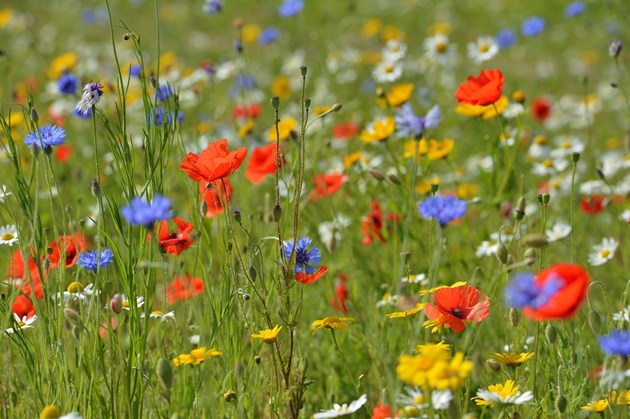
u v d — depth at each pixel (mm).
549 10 18219
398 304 4254
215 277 4918
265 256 5137
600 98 11672
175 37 16984
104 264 3883
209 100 8156
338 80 10336
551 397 3969
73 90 6961
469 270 5703
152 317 4191
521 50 15750
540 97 11328
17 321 4121
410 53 14609
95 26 18719
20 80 11461
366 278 5738
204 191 4449
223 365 4160
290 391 3814
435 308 3797
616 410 3508
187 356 3602
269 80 12688
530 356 3621
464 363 2912
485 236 6141
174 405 4020
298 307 3953
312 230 5793
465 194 6707
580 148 7594
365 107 10328
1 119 3967
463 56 15961
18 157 4066
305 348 4809
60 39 16484
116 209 3855
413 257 5766
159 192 4043
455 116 9742
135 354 3703
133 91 8906
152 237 3432
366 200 6402
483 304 3717
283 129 6199
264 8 19828
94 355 3727
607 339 3191
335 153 8375
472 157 8758
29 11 20188
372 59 11477
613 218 6855
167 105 4406
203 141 6168
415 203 5887
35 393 3775
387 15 18609
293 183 5875
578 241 5945
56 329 3916
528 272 4125
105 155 7496
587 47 15422
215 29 18875
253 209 6582
